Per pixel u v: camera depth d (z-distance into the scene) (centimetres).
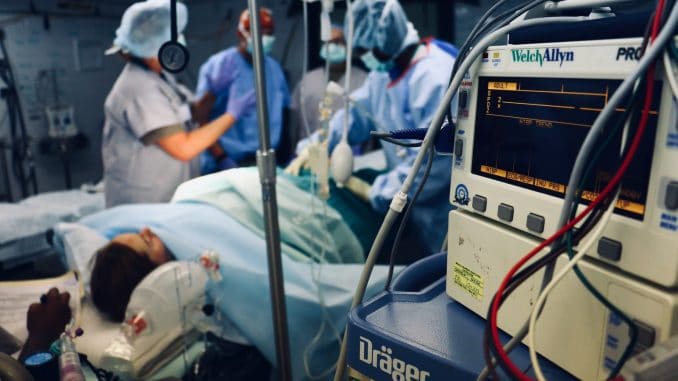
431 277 89
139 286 144
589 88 52
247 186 171
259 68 98
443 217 189
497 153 64
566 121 55
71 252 166
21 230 283
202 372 144
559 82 55
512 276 52
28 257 287
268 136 103
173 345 145
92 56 405
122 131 229
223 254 155
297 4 362
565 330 57
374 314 73
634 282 50
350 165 176
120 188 236
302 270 165
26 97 374
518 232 63
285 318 113
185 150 239
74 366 80
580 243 54
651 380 43
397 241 79
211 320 152
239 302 151
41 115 383
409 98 216
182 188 183
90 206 312
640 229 48
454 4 309
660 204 46
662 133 46
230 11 398
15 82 368
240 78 305
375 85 233
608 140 47
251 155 312
